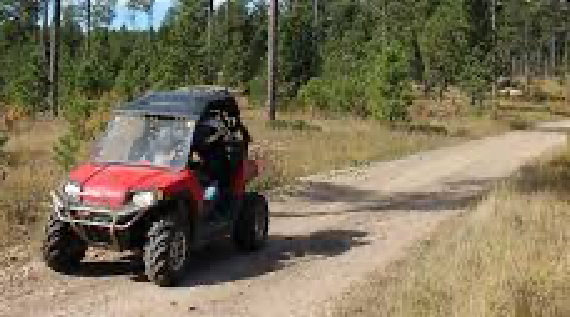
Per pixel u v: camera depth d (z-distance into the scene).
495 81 60.19
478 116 51.81
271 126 30.12
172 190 8.66
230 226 10.09
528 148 29.97
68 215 8.57
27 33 64.06
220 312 8.02
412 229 12.95
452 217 13.90
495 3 71.06
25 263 9.56
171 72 41.25
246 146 10.68
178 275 8.82
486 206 13.11
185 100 9.98
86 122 18.56
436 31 65.69
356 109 38.88
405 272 9.27
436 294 7.90
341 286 9.15
